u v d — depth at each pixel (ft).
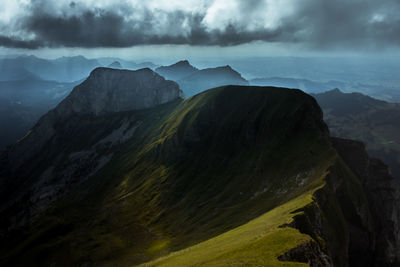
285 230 173.27
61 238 553.23
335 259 288.51
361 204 414.82
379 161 598.34
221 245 208.33
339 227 328.08
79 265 438.40
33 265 473.67
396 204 545.03
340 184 402.72
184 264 171.12
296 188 408.26
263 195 458.91
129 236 516.73
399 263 472.85
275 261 126.72
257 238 174.91
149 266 236.63
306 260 142.92
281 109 654.12
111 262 428.97
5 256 526.57
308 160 472.03
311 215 266.57
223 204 500.33
